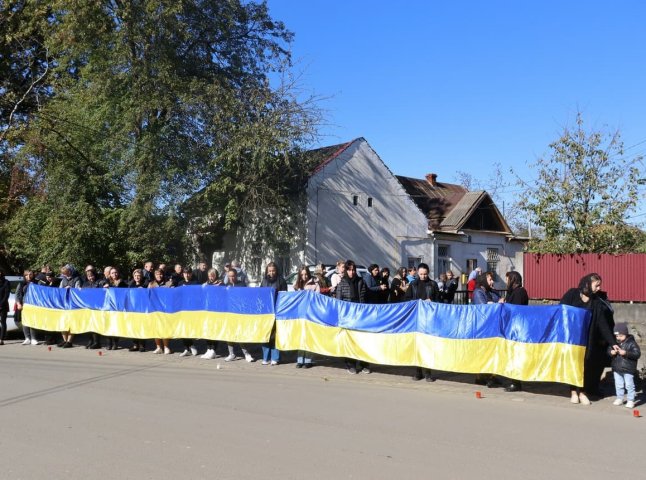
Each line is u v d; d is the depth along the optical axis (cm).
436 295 1139
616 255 2056
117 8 2348
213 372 1134
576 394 912
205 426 717
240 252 2919
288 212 2703
